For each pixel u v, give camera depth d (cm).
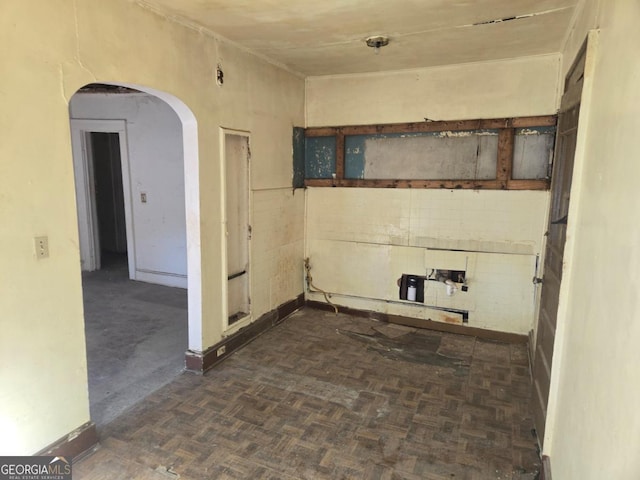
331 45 314
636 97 114
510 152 354
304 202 440
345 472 210
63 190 199
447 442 234
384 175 406
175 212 512
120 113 520
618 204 124
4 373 181
